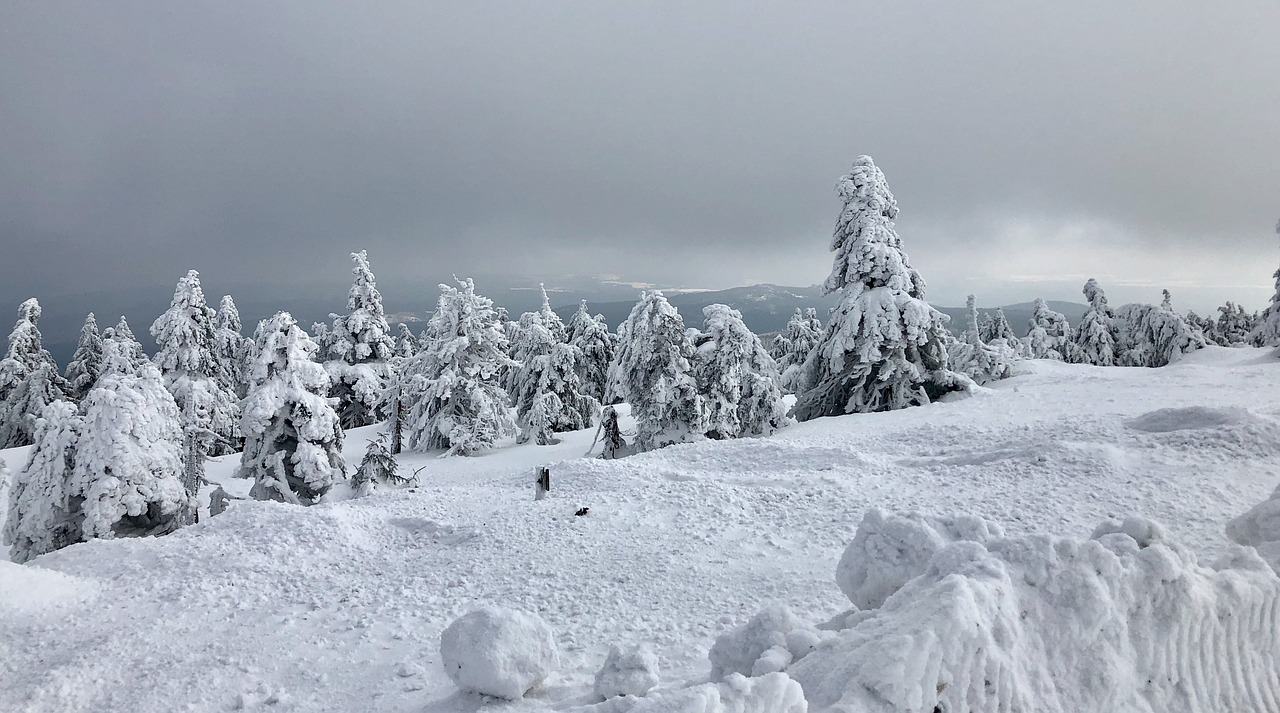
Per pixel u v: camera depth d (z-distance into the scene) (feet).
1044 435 57.72
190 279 136.26
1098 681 14.70
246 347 185.88
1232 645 16.89
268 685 24.03
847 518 42.01
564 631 27.99
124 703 23.36
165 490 66.13
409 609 31.27
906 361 98.02
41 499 63.46
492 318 133.80
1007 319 197.36
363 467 86.43
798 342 191.83
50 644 29.19
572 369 143.84
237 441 148.25
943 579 15.37
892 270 99.60
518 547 39.19
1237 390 76.43
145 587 35.12
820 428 87.61
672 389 96.02
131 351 156.97
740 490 48.37
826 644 15.16
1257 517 23.63
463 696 21.50
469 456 122.21
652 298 97.96
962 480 47.44
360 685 23.88
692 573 34.06
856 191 104.73
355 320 142.20
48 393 151.12
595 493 50.83
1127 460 46.91
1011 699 13.80
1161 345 173.88
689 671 22.72
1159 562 16.47
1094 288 186.91
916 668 12.94
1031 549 16.34
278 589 35.17
